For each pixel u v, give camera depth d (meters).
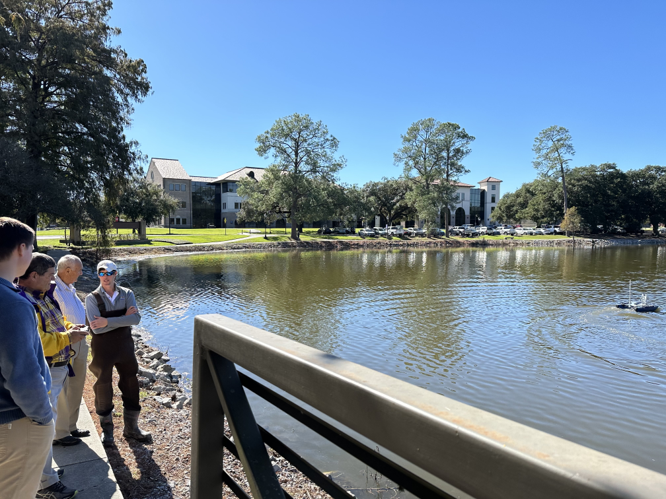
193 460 1.49
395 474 0.80
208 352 1.43
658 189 75.75
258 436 1.32
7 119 22.12
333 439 0.96
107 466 3.41
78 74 24.73
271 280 23.19
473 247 55.94
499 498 0.59
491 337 11.93
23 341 1.89
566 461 0.53
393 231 62.75
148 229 66.25
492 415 0.68
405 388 0.82
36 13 23.67
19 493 2.04
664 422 7.00
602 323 13.62
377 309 15.60
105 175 25.83
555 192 73.62
